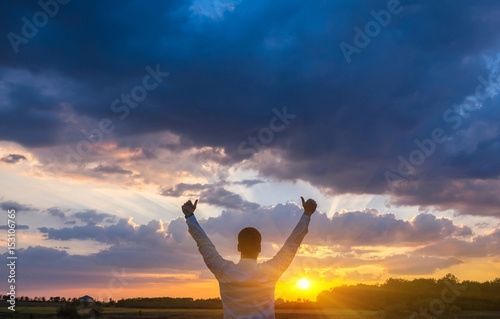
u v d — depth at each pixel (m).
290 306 54.31
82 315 50.47
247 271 3.82
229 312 3.80
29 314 51.62
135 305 79.56
